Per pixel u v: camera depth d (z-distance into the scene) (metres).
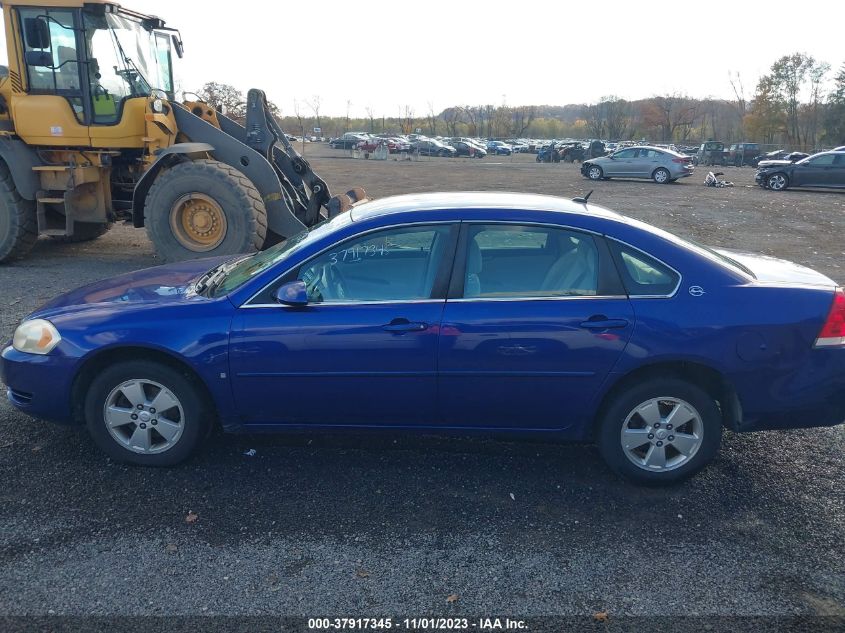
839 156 23.75
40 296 7.68
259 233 9.07
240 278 3.96
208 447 4.22
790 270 4.07
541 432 3.83
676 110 89.31
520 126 104.69
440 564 3.12
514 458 4.13
